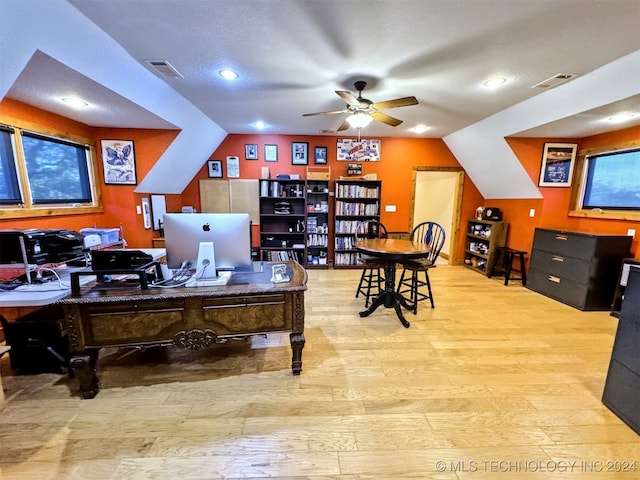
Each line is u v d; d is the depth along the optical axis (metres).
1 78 1.67
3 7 1.41
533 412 1.77
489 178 4.97
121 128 3.65
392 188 5.41
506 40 2.06
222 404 1.82
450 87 2.92
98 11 1.77
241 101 3.41
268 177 5.05
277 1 1.68
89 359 1.81
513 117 3.62
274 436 1.58
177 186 4.91
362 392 1.94
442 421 1.70
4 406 1.76
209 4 1.70
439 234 4.32
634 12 1.73
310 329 2.86
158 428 1.62
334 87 2.96
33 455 1.45
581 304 3.40
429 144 5.34
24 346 2.07
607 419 1.72
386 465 1.42
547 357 2.39
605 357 2.39
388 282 3.23
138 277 2.06
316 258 5.39
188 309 1.88
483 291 4.11
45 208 2.88
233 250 2.02
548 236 3.86
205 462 1.42
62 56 1.84
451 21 1.84
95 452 1.47
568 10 1.72
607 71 2.45
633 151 3.45
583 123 3.29
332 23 1.88
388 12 1.76
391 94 3.12
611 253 3.30
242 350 2.46
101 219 3.71
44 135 2.87
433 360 2.33
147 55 2.31
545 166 4.14
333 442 1.55
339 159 5.32
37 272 2.00
